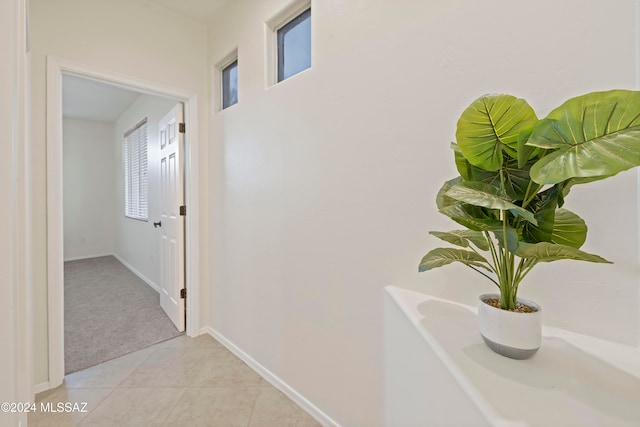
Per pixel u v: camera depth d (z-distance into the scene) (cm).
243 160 192
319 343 143
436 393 67
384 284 116
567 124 44
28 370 123
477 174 67
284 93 158
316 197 142
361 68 122
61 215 168
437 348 67
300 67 163
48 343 163
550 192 57
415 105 106
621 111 40
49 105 162
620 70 71
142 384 169
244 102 190
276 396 160
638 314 69
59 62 166
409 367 86
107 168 525
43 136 161
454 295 98
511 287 64
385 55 114
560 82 79
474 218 61
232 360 195
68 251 488
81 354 199
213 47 224
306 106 146
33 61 158
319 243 142
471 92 94
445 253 70
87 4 177
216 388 166
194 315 227
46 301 162
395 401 100
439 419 65
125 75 192
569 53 77
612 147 41
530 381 55
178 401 155
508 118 55
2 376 63
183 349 209
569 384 54
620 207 71
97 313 269
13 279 66
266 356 175
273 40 174
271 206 169
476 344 69
